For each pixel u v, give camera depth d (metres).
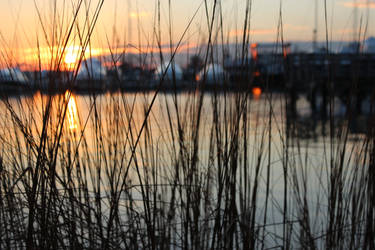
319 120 5.36
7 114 1.32
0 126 1.33
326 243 1.41
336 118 5.48
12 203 1.26
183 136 1.36
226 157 1.31
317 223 1.71
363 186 1.40
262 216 1.87
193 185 1.32
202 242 1.34
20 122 1.21
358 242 1.40
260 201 2.03
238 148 1.42
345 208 1.40
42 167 1.12
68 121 1.32
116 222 1.33
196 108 1.35
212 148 1.40
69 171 1.28
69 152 1.30
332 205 1.40
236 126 1.29
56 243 1.21
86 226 1.27
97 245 1.29
